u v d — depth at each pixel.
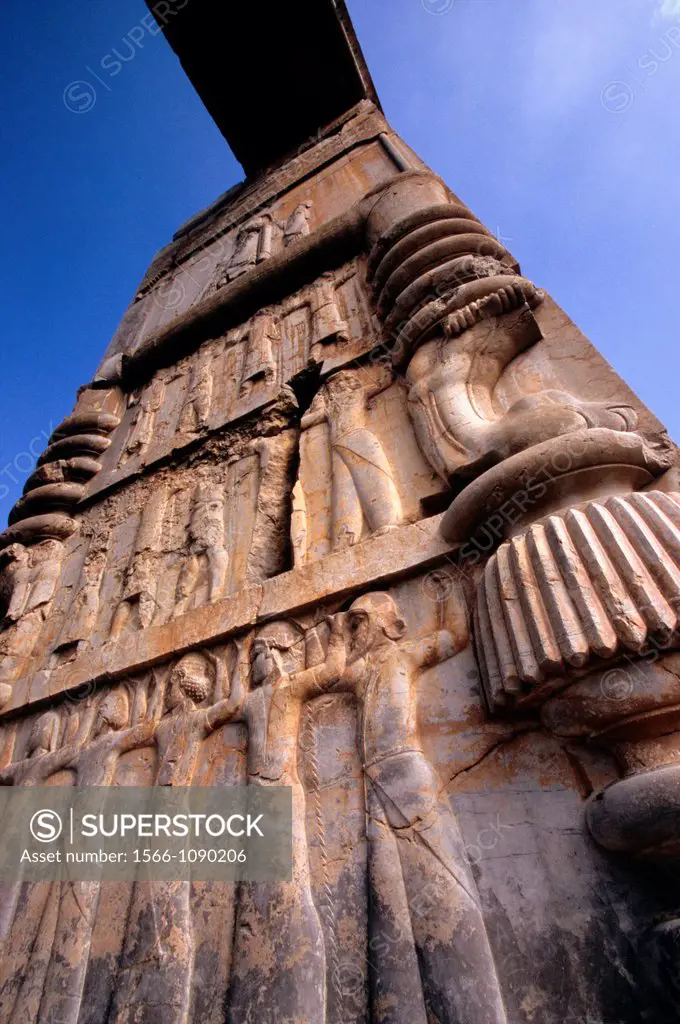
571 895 2.04
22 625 4.93
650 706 2.03
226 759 3.04
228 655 3.50
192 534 4.72
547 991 1.90
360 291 6.03
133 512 5.51
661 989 1.76
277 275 6.84
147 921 2.66
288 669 3.19
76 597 4.97
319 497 4.12
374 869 2.30
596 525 2.39
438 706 2.67
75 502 6.09
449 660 2.79
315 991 2.16
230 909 2.56
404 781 2.46
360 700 2.82
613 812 1.96
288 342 6.13
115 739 3.53
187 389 6.62
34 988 2.73
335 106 11.13
